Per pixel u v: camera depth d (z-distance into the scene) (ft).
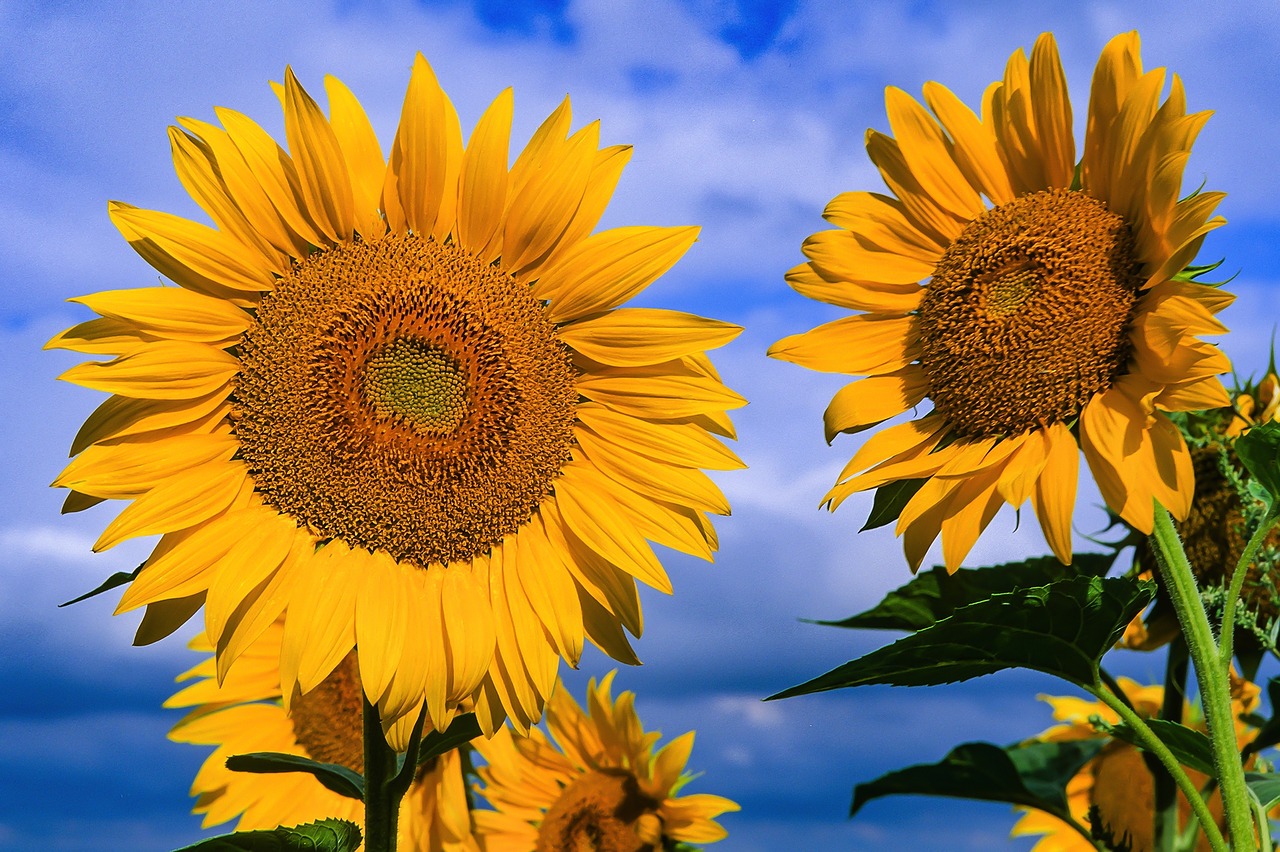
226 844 6.48
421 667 7.92
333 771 7.86
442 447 8.45
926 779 11.33
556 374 8.83
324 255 8.43
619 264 8.66
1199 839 11.34
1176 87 7.52
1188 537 10.53
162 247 7.78
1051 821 13.17
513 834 12.51
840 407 9.31
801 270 9.67
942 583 10.77
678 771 12.34
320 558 8.18
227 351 8.23
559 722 13.19
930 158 9.32
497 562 8.63
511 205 8.67
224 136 8.03
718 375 9.02
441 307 8.48
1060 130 8.66
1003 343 8.45
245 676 12.64
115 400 7.69
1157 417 7.44
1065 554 7.43
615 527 8.53
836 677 7.89
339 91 8.56
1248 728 11.14
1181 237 7.35
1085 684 7.94
